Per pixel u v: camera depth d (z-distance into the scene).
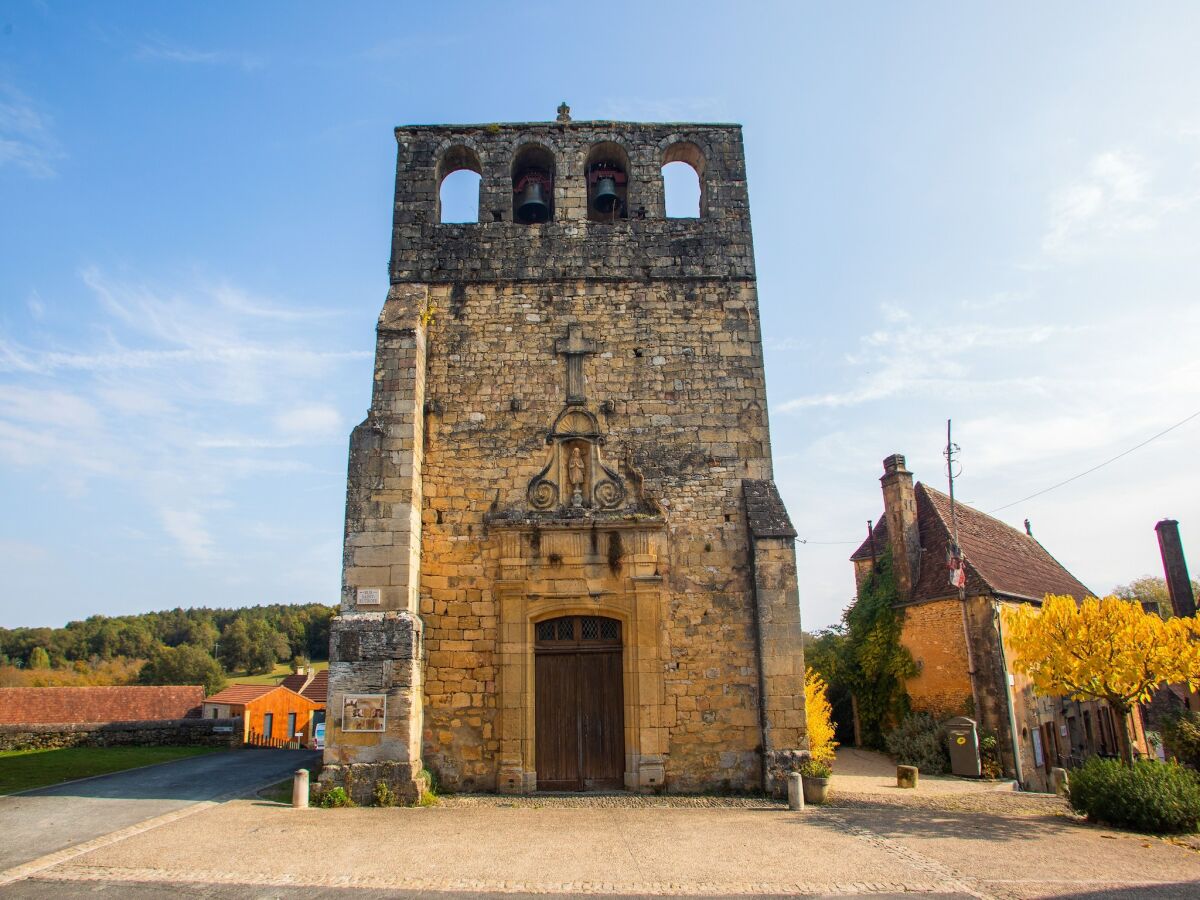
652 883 8.39
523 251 15.84
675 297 15.70
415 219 15.96
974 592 21.33
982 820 12.16
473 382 15.13
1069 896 8.19
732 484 14.75
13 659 71.94
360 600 13.16
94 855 9.06
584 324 15.51
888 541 24.64
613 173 17.44
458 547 14.29
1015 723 20.28
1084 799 12.48
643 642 13.81
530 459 14.77
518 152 16.55
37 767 15.80
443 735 13.52
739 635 14.01
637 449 14.88
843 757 23.03
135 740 20.64
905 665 23.08
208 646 76.00
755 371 15.35
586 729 13.80
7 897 7.65
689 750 13.55
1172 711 26.34
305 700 39.31
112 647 78.56
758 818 11.56
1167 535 32.97
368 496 13.62
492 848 9.60
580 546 14.22
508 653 13.75
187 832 10.18
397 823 10.88
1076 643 13.85
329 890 8.04
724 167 16.52
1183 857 10.02
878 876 8.73
